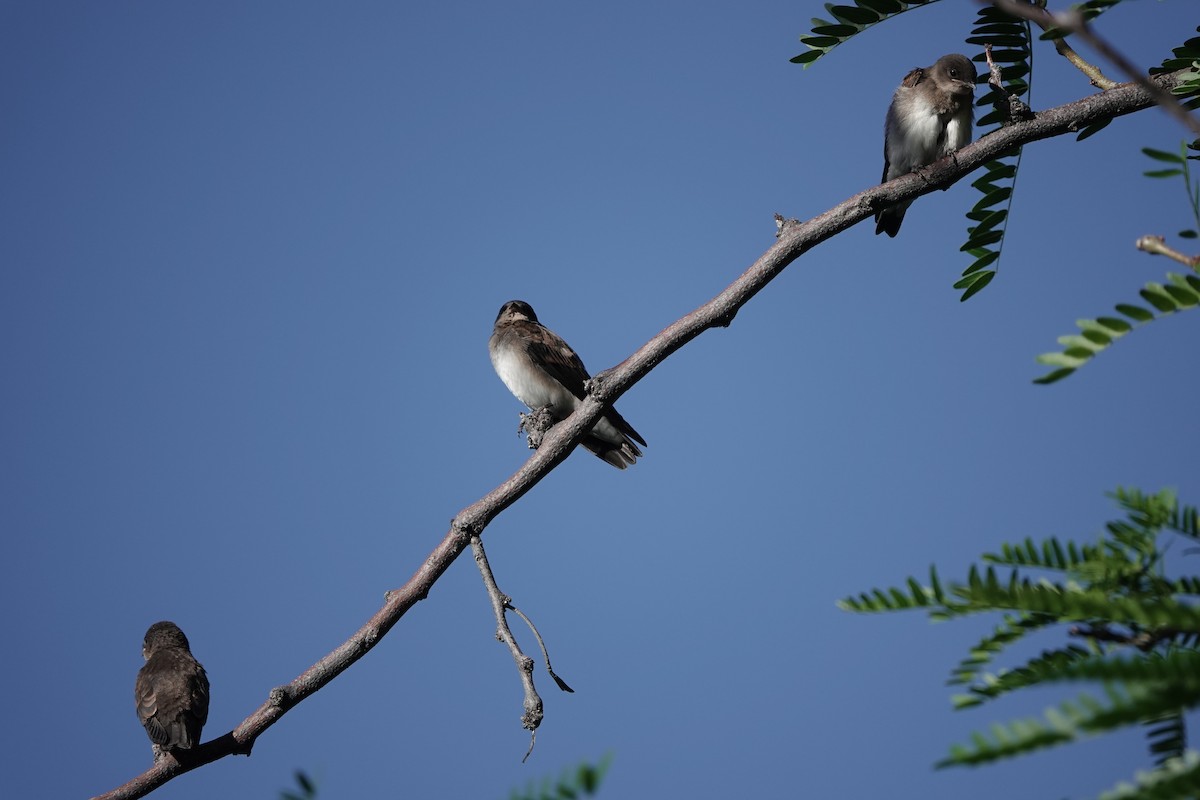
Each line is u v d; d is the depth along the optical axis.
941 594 3.36
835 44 8.87
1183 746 2.77
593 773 2.45
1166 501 3.61
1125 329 3.83
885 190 9.06
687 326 9.03
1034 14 3.25
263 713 8.85
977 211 9.11
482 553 8.84
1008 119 9.04
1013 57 9.06
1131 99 8.70
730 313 9.08
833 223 9.10
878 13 8.76
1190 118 3.03
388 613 8.84
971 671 3.37
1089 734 2.37
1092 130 8.98
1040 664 3.28
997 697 3.28
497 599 8.65
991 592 3.30
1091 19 6.23
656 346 9.06
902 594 3.39
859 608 3.41
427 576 8.86
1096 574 3.55
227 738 8.84
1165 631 3.17
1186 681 2.39
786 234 9.10
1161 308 3.81
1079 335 3.87
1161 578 3.53
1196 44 8.59
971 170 9.09
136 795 8.80
